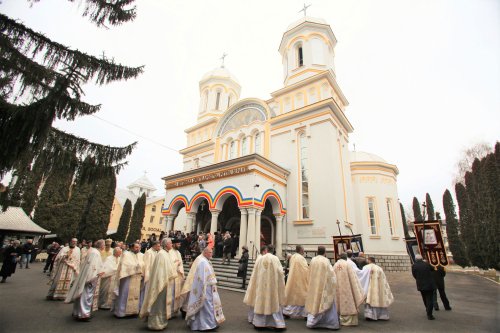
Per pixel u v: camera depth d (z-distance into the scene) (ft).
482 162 65.21
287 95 75.46
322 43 81.10
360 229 77.77
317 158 61.98
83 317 21.99
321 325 22.71
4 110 19.69
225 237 49.75
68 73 22.24
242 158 55.57
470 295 38.91
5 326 19.53
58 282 30.22
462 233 79.51
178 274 25.20
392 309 30.04
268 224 63.52
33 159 24.17
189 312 20.36
